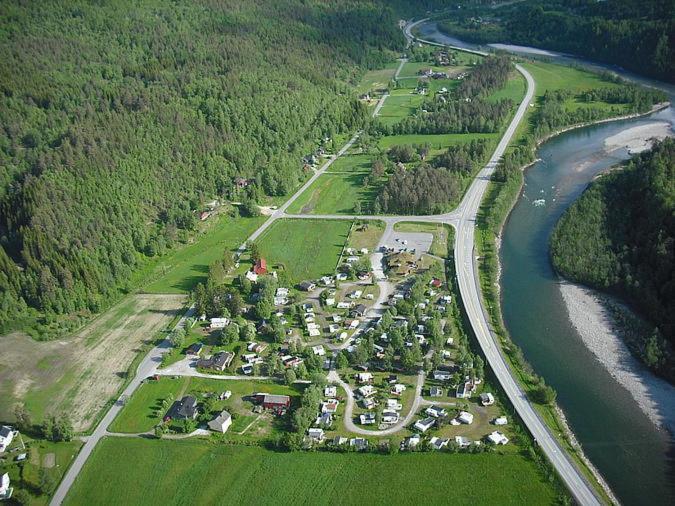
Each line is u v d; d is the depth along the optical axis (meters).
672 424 163.88
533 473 149.62
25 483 156.62
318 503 147.25
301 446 161.75
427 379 183.75
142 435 170.00
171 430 171.25
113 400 184.12
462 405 172.50
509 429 163.50
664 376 179.25
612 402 172.75
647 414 167.88
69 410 182.12
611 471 151.12
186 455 162.50
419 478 151.12
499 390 176.50
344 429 167.25
